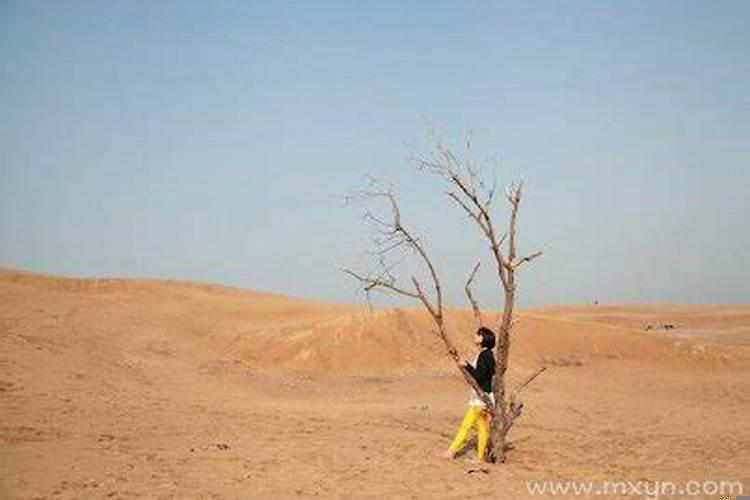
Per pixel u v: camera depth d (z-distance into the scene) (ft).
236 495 28.71
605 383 84.02
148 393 58.85
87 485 29.17
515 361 93.35
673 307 233.55
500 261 38.70
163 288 134.51
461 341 94.84
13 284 107.65
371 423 51.19
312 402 65.05
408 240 39.40
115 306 104.27
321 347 88.53
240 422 47.85
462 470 35.40
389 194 39.63
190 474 31.81
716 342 135.74
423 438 45.24
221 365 79.87
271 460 35.58
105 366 66.54
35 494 27.55
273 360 86.94
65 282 132.57
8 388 51.21
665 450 44.75
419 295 39.40
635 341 104.06
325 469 34.14
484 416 38.47
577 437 49.52
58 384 55.52
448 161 38.45
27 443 36.76
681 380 86.89
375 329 93.09
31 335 71.15
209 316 110.22
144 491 28.63
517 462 39.27
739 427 55.77
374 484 31.65
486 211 38.40
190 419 47.73
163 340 87.20
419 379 80.02
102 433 40.68
